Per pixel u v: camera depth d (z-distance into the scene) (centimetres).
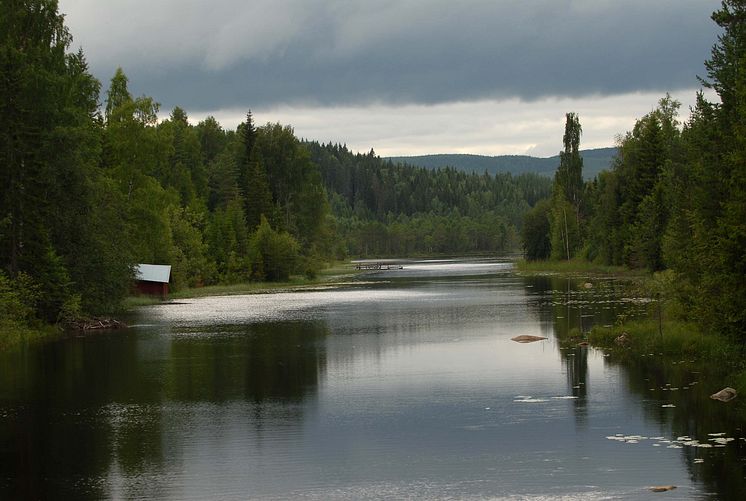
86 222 6134
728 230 3275
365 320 6125
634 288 7594
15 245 5628
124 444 2553
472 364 3906
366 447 2462
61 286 5781
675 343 3931
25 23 6038
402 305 7444
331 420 2825
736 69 4247
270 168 14650
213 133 17350
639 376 3406
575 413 2805
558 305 6688
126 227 7631
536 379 3456
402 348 4528
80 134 5856
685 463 2192
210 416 2923
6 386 3575
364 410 2972
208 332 5503
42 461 2380
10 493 2098
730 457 2230
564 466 2205
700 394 3017
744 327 3412
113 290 6675
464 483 2089
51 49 6150
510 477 2127
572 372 3581
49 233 5934
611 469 2164
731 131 4144
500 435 2553
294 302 8238
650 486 2017
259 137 14588
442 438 2541
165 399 3244
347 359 4178
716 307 3575
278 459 2356
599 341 4353
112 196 6994
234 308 7600
